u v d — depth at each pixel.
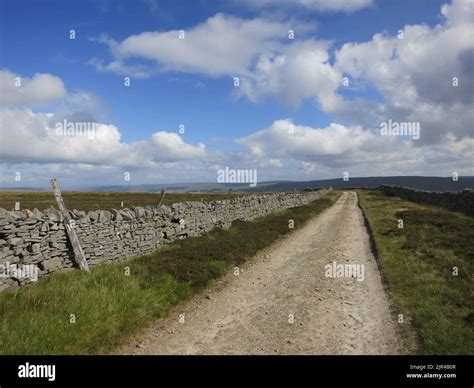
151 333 7.98
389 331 7.83
